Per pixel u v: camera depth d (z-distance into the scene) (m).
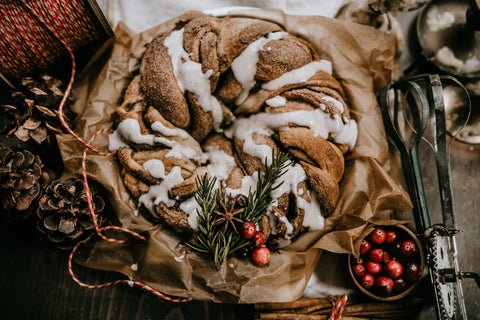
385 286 0.52
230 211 0.49
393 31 0.58
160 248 0.51
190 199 0.51
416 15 0.60
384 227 0.54
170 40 0.52
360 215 0.52
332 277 0.56
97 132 0.51
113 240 0.51
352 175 0.54
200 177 0.52
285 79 0.52
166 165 0.51
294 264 0.52
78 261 0.53
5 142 0.55
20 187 0.50
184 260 0.51
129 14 0.58
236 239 0.50
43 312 0.55
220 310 0.56
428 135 0.59
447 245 0.53
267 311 0.54
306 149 0.51
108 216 0.53
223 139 0.54
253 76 0.52
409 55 0.60
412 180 0.54
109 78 0.54
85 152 0.49
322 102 0.52
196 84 0.51
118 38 0.54
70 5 0.49
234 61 0.52
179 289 0.51
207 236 0.49
